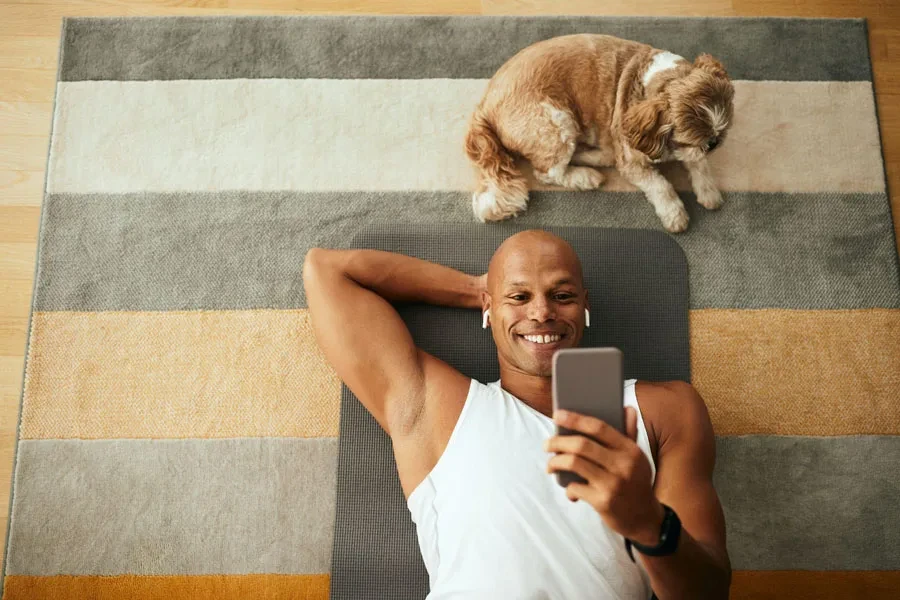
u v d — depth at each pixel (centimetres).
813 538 160
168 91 185
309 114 184
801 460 164
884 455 164
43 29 190
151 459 165
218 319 172
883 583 158
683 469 125
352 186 180
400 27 189
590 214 175
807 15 191
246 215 178
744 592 158
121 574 160
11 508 162
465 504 124
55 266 175
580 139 173
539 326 135
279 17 190
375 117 184
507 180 172
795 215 177
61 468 164
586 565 117
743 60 187
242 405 168
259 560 161
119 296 173
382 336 140
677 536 86
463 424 131
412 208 179
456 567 121
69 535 162
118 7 191
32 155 183
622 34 188
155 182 180
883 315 172
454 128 183
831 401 167
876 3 191
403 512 150
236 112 184
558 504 121
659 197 171
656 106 149
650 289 163
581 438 78
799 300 172
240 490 164
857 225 177
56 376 169
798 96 185
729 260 174
